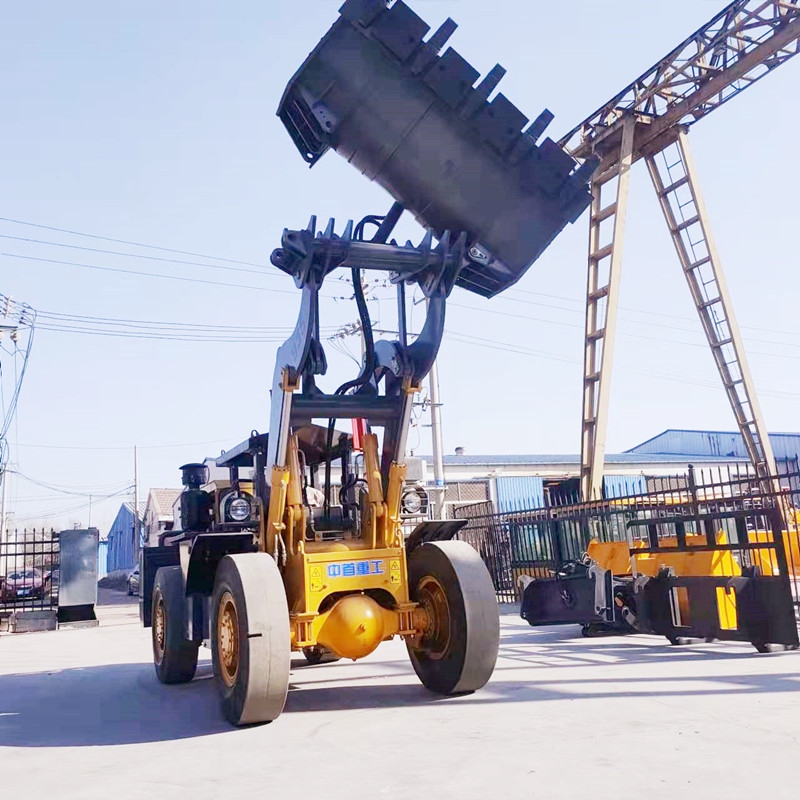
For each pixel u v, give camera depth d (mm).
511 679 6883
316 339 5840
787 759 3811
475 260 6234
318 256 5648
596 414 16844
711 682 6250
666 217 19047
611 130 17922
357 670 8102
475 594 6000
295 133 6113
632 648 8867
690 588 8711
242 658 5281
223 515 6203
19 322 24438
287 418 5812
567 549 14664
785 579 7969
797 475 8656
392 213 6148
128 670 9438
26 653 12297
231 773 4195
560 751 4191
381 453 6309
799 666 6902
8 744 5371
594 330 17703
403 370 6051
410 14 5512
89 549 18453
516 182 5875
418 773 3934
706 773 3639
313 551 5906
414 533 6723
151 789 3975
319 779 3953
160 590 8062
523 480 35469
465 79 5590
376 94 5598
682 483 29516
